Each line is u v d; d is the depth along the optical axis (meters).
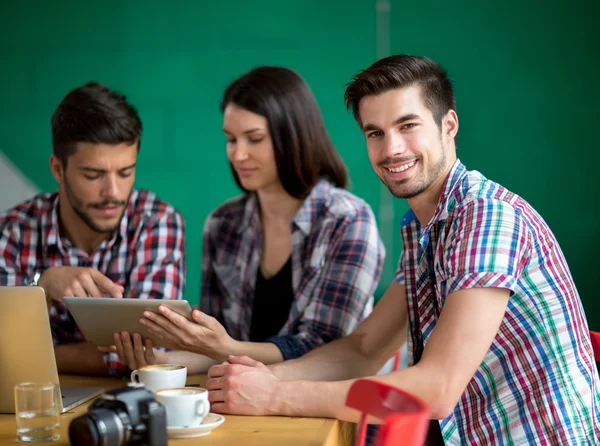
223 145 3.77
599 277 3.53
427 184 1.65
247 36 3.73
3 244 2.20
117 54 3.80
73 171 2.08
